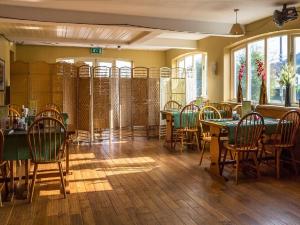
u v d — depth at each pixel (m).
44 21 5.22
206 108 6.37
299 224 3.01
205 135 5.58
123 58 10.65
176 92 8.46
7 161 3.79
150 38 7.36
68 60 10.15
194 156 5.98
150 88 8.05
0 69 6.80
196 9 5.29
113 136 8.20
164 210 3.37
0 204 3.53
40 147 3.64
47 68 7.50
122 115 7.83
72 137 7.45
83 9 5.26
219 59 7.54
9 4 4.98
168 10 5.34
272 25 5.82
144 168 5.10
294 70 5.67
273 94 6.18
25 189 4.04
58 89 7.47
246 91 6.89
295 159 5.05
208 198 3.72
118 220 3.12
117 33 7.25
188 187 4.14
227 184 4.27
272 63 6.18
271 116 5.83
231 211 3.33
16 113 5.16
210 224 3.02
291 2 4.92
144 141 7.69
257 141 4.39
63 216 3.22
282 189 4.06
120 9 5.27
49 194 3.88
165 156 5.99
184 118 6.42
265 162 5.29
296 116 4.73
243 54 6.99
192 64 9.38
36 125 3.87
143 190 4.02
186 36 7.97
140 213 3.29
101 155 6.08
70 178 4.54
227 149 4.59
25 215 3.26
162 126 8.16
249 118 4.50
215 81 7.73
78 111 7.53
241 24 6.48
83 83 7.41
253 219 3.12
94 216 3.22
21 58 9.61
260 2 4.89
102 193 3.91
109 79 7.54
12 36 7.57
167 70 8.45
